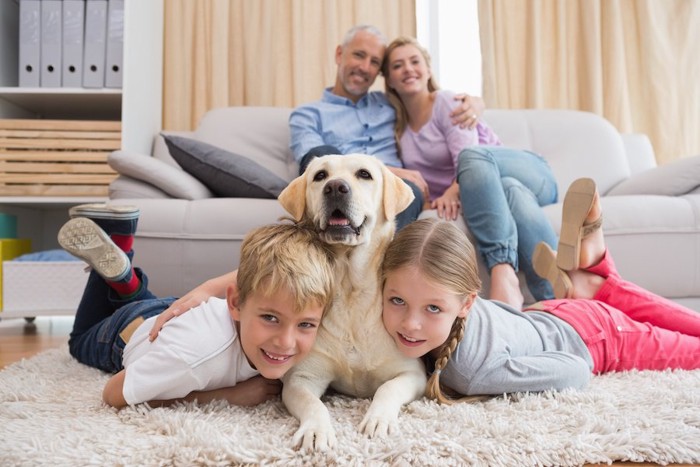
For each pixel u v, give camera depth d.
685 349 1.25
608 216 1.79
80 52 2.53
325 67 2.94
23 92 2.51
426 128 2.14
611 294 1.40
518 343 1.05
